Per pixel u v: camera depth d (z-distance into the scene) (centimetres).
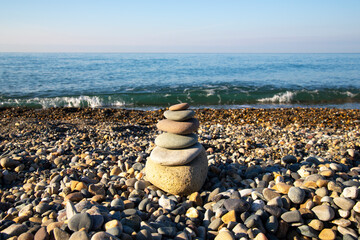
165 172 62
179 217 53
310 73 490
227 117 181
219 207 55
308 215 50
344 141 106
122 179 72
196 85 348
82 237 39
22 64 669
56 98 265
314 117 172
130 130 139
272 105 253
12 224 50
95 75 451
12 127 135
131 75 457
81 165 83
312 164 77
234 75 462
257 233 47
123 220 48
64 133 128
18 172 81
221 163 85
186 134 66
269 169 77
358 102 261
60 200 61
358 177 68
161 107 249
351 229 47
